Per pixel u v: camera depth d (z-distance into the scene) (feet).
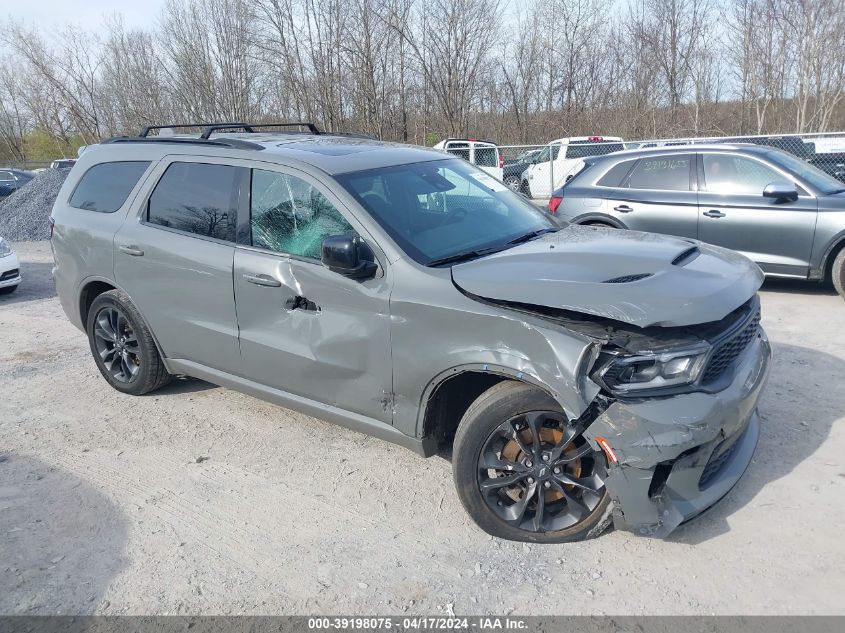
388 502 12.70
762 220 24.80
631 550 10.97
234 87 83.05
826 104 71.56
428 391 11.69
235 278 14.03
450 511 12.34
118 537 11.96
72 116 106.22
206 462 14.44
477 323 10.88
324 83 75.15
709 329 10.43
